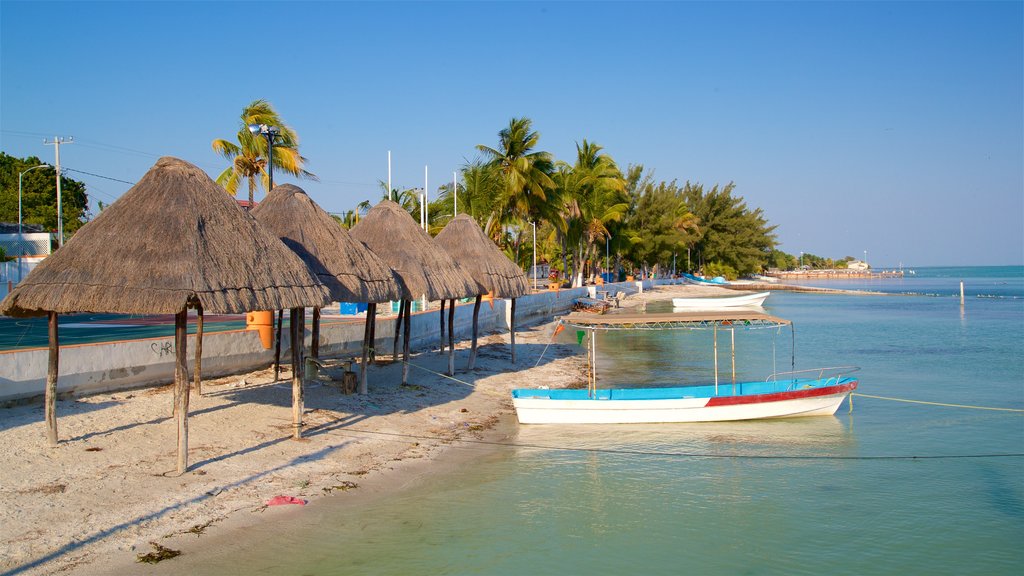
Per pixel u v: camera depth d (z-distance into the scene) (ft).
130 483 35.96
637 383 77.10
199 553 30.07
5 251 133.80
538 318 154.20
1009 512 39.14
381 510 36.70
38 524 30.68
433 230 154.92
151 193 37.88
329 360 72.74
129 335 81.82
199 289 34.37
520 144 149.38
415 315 88.53
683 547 33.78
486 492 40.55
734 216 363.15
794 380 65.46
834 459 49.03
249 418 48.65
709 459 48.57
